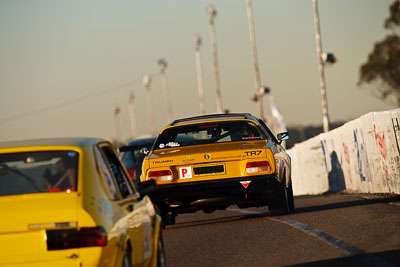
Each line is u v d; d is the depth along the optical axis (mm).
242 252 29688
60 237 17969
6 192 19453
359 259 25047
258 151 39562
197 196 39469
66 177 19594
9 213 18266
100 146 22250
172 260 29609
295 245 29797
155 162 39812
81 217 18156
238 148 39656
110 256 18344
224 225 40312
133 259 20688
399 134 44688
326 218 37375
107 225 18531
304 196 72250
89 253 17875
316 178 81125
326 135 72500
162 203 40531
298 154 93438
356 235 30375
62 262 17891
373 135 51750
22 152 20547
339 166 67062
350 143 60750
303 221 37250
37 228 18047
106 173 21234
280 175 40156
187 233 38281
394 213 35844
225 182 39156
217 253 30156
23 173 19891
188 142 41438
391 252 25688
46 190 19406
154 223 24828
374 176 52500
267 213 45312
